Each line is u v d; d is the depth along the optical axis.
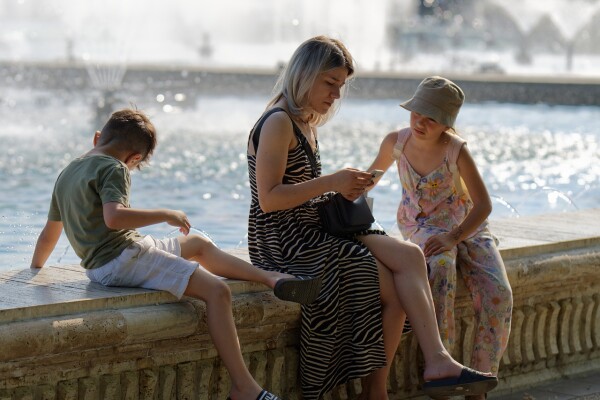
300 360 11.88
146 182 32.97
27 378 9.95
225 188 31.92
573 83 73.06
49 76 71.94
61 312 10.06
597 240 14.84
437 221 13.09
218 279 10.90
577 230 15.29
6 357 9.57
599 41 133.75
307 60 11.71
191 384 11.20
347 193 11.70
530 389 14.35
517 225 15.70
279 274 11.39
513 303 14.02
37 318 9.88
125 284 10.94
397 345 12.03
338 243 11.76
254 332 11.54
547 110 69.12
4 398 9.81
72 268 11.99
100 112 55.03
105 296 10.41
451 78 75.69
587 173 37.81
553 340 14.64
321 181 11.56
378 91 74.50
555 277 14.10
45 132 48.00
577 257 14.35
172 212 11.07
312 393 11.72
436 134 12.83
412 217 13.22
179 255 11.38
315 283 11.16
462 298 13.35
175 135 47.78
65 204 11.16
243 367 10.80
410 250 11.83
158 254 10.93
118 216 10.66
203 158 39.31
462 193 13.12
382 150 13.48
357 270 11.68
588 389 14.34
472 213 12.70
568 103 72.94
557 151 44.84
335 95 11.84
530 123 59.47
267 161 11.57
